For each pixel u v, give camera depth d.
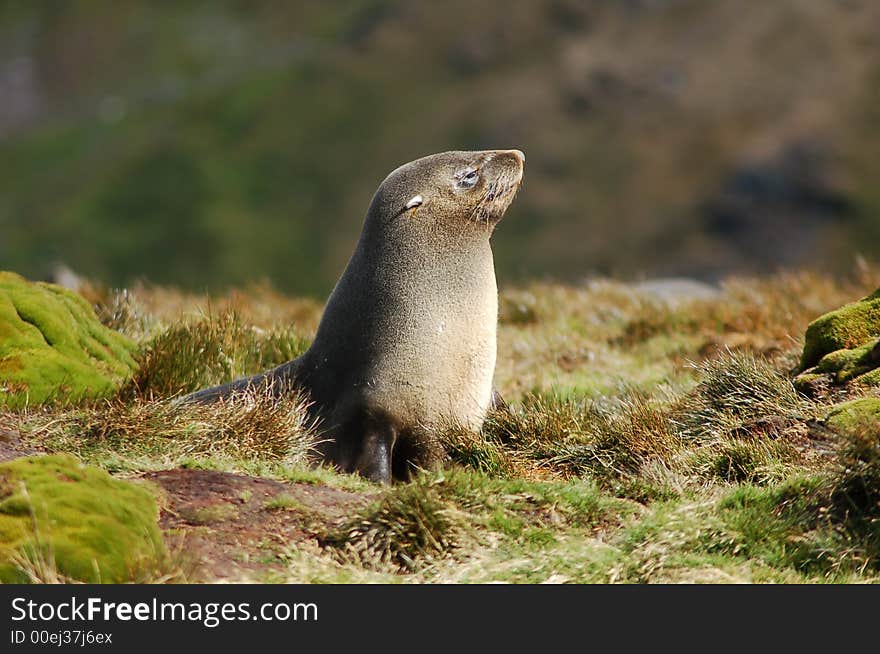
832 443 29.33
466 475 28.44
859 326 34.97
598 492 29.25
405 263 33.53
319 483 29.22
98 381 34.03
